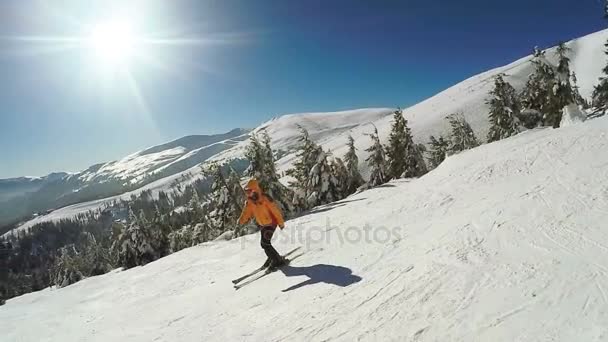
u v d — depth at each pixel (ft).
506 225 22.33
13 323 35.06
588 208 21.89
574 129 44.29
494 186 33.58
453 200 33.63
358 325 16.10
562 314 13.05
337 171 82.38
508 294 15.08
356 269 22.85
